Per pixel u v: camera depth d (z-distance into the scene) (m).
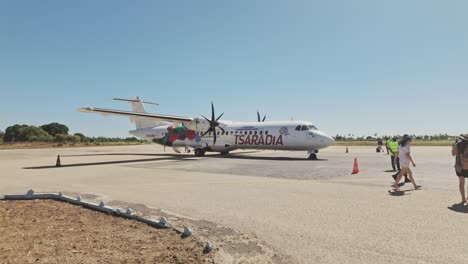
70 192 10.02
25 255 4.50
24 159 26.25
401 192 9.39
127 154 33.38
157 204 8.09
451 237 5.24
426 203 7.83
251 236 5.46
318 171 15.05
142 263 4.26
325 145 22.42
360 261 4.34
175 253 4.66
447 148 42.78
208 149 27.94
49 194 9.09
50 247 4.87
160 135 30.75
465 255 4.48
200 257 4.51
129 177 13.64
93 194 9.61
